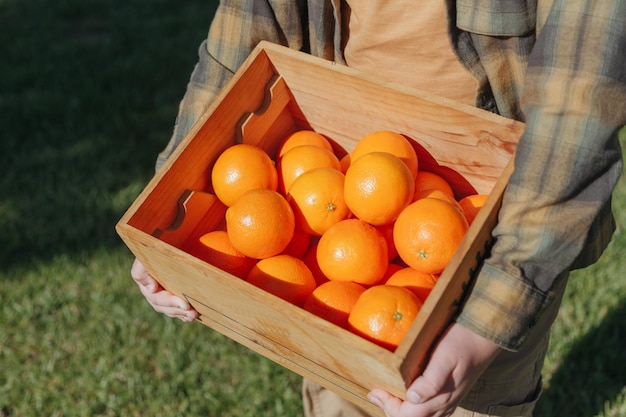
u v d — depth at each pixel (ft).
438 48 4.40
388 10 4.39
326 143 4.85
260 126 4.79
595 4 3.88
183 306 4.65
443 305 3.94
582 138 3.88
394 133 4.56
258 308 4.12
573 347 6.46
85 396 6.58
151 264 4.42
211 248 4.46
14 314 7.12
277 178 4.68
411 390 3.98
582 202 3.96
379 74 4.61
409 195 4.34
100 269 7.43
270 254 4.39
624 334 6.51
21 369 6.76
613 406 6.20
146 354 6.75
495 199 4.05
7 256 7.62
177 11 11.18
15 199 8.26
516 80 4.40
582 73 3.88
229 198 4.56
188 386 6.54
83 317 7.05
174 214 4.54
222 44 4.79
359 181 4.31
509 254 4.02
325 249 4.33
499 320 4.01
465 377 4.04
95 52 10.43
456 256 3.95
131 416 6.45
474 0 4.22
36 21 11.17
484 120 4.34
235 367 6.63
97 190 8.31
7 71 10.19
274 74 4.80
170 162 4.45
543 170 3.93
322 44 4.75
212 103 4.60
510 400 5.01
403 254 4.26
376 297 4.05
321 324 3.92
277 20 4.73
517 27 4.21
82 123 9.23
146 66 10.04
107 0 11.53
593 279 6.77
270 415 6.35
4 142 9.05
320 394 5.54
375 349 3.84
